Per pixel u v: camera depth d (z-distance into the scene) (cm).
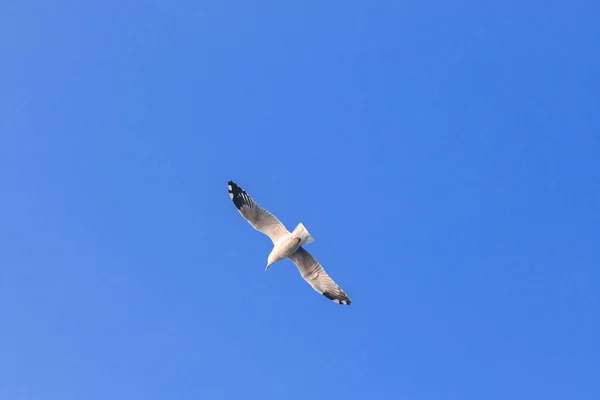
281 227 1955
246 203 1959
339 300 1911
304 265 1994
